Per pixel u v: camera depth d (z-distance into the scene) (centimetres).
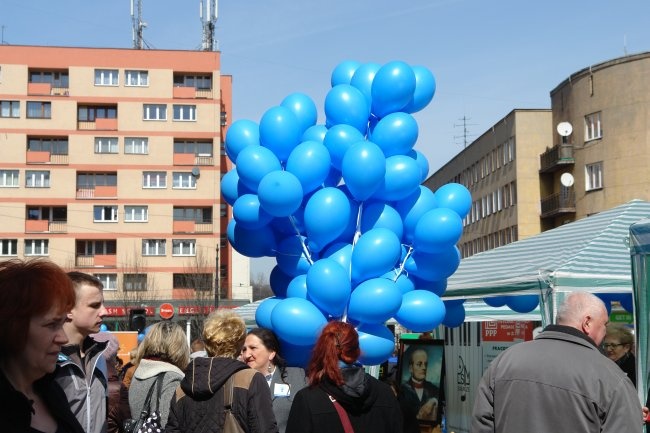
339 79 859
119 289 5088
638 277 691
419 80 806
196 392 461
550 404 388
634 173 3616
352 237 752
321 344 426
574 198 4044
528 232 4550
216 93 5225
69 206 5097
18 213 5056
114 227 5134
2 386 253
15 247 5059
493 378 415
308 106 807
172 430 469
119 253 5119
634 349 746
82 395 390
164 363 531
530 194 4562
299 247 759
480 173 5509
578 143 3975
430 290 795
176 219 5184
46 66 5112
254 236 773
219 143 5209
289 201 692
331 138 740
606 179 3744
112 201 5138
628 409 379
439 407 920
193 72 5216
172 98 5191
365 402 416
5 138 5062
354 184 704
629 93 3644
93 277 443
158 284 5138
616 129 3688
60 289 275
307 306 677
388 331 722
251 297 5881
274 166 735
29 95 5091
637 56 3622
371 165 695
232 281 5869
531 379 396
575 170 4016
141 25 5503
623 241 870
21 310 264
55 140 5147
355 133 742
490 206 5241
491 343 1035
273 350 609
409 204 771
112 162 5141
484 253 1127
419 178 752
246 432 459
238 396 461
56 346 274
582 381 386
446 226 722
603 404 381
